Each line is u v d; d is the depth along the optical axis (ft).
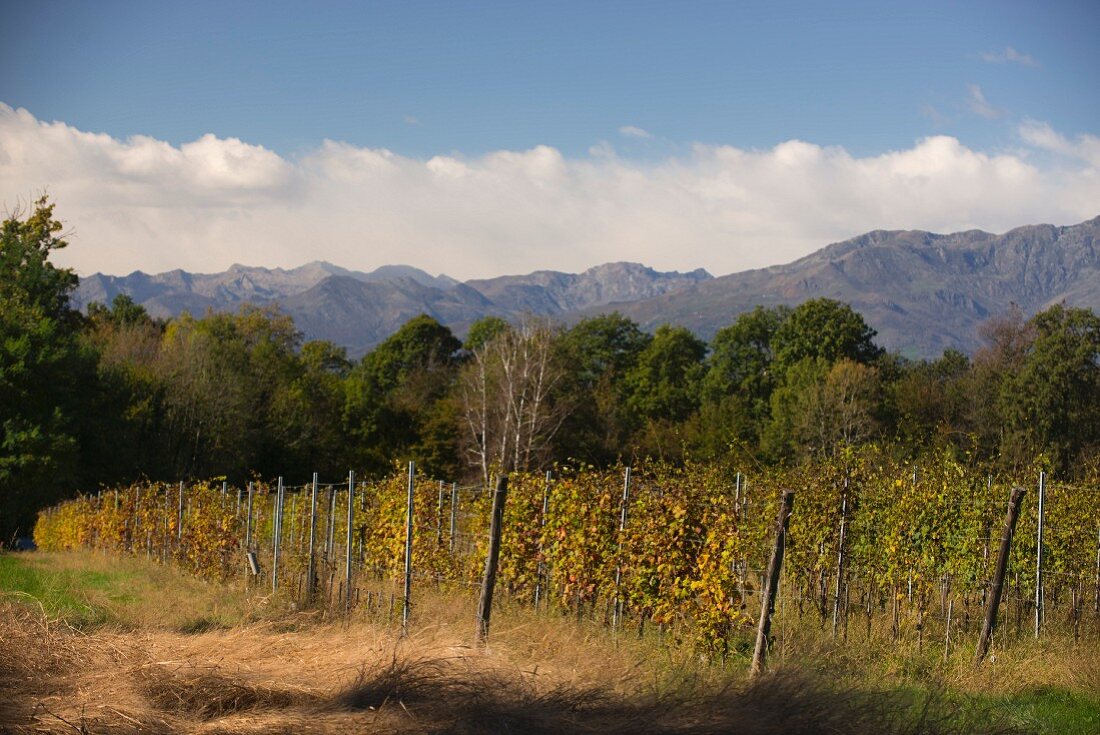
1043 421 134.00
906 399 152.35
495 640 28.12
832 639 34.01
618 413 193.67
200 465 159.33
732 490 36.52
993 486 40.60
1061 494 42.96
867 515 40.14
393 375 249.14
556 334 177.99
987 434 137.90
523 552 41.52
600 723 18.92
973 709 24.27
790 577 40.37
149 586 52.54
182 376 157.69
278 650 25.38
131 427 146.10
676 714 19.42
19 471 112.27
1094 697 27.66
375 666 21.90
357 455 188.85
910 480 40.70
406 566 36.96
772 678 21.18
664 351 211.20
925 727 20.80
